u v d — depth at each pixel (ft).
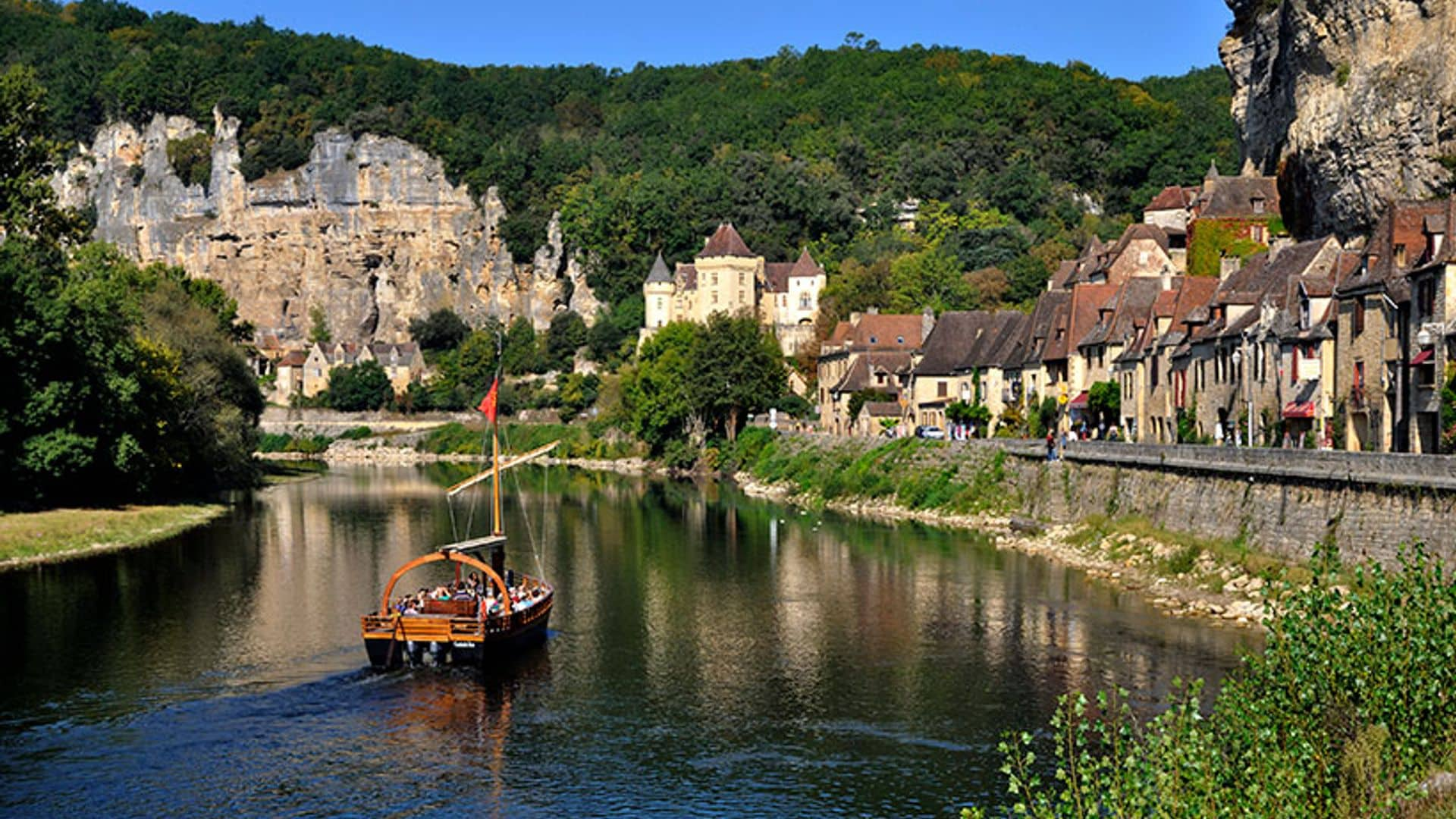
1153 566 201.87
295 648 162.09
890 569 224.53
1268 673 80.64
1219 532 195.42
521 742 125.08
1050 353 338.13
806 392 582.76
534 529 297.12
